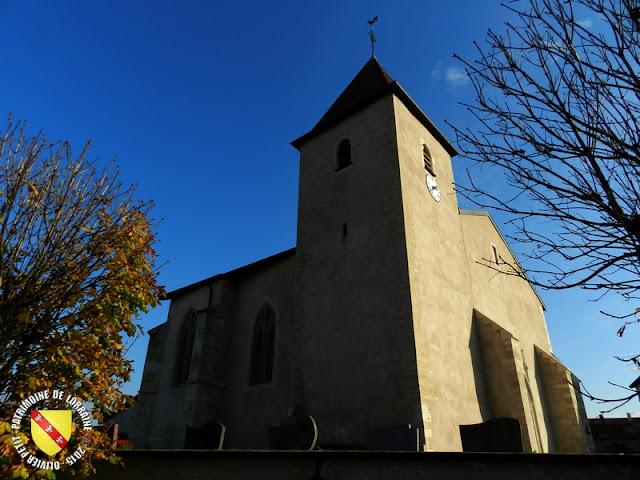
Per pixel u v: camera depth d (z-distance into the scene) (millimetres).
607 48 4062
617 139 3928
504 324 20297
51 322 5594
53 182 5758
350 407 13320
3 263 5184
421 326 13492
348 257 15805
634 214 3906
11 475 4672
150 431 20094
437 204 17969
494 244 22656
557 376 20766
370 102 18328
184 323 21656
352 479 5676
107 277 6016
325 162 18875
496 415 15648
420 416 11805
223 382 18719
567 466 4922
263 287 19359
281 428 10000
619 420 39344
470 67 4938
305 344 15445
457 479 5281
